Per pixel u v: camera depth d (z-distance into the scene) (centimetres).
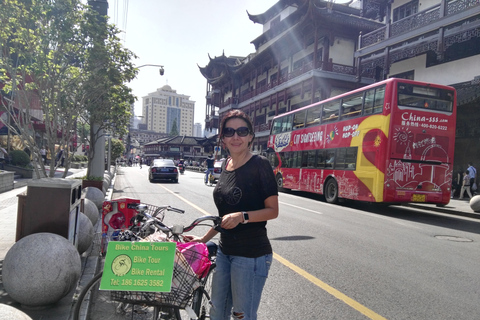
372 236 829
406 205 1611
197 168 5312
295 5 3759
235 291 232
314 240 757
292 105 3647
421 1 2228
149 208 386
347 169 1377
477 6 1656
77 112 791
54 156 727
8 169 1723
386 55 2198
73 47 704
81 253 526
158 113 18112
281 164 2017
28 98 738
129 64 823
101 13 1173
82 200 631
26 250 343
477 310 416
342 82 2833
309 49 3291
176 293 210
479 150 1845
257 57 3897
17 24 660
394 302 432
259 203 232
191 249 248
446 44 1839
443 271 566
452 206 1509
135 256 208
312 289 467
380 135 1201
